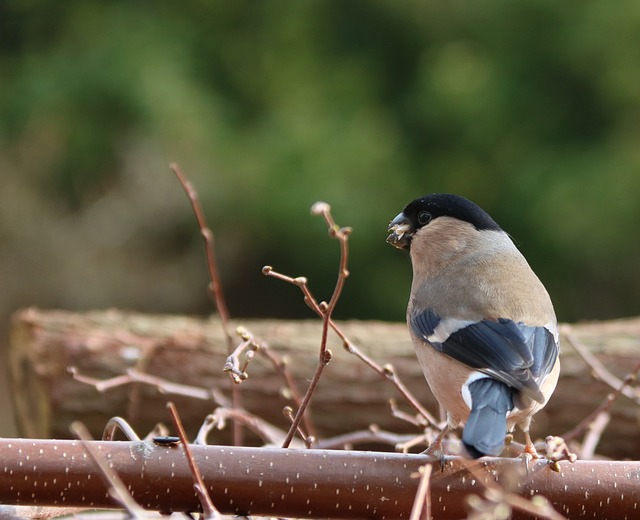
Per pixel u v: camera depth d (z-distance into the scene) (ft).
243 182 55.31
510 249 20.08
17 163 60.90
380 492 14.80
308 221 54.44
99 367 26.12
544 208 53.67
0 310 62.95
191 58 57.26
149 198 62.90
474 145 56.70
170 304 64.39
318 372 15.08
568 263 54.90
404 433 26.02
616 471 14.97
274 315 64.39
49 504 14.71
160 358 26.25
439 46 58.70
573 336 24.76
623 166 52.95
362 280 56.08
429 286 19.25
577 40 55.72
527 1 56.70
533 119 56.49
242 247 62.64
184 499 14.75
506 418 15.58
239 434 22.44
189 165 55.88
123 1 58.39
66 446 14.70
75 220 63.82
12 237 63.31
